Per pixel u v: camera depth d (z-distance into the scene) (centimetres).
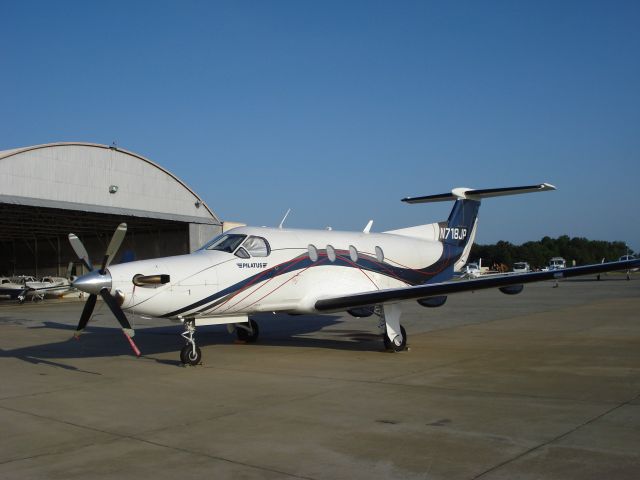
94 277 915
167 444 545
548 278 1022
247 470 470
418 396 725
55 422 633
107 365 1026
